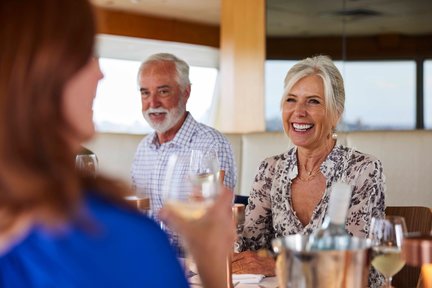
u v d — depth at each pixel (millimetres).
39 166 681
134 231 730
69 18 708
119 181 800
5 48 683
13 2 692
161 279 729
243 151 4266
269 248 2666
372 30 7008
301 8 6805
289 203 2553
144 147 3594
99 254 704
